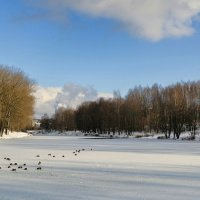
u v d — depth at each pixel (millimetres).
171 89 116938
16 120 89938
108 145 59375
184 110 110875
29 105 92812
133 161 29875
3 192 15547
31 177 19859
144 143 70188
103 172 22266
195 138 99500
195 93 114688
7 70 90250
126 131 130375
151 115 123625
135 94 132125
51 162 28406
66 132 169750
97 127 147500
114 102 139250
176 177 20375
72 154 37344
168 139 100500
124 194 15328
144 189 16516
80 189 16344
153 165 26797
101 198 14492
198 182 18594
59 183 17922
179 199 14469
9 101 87375
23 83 93062
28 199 14148
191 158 33562
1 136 91812
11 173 21469
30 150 43719
